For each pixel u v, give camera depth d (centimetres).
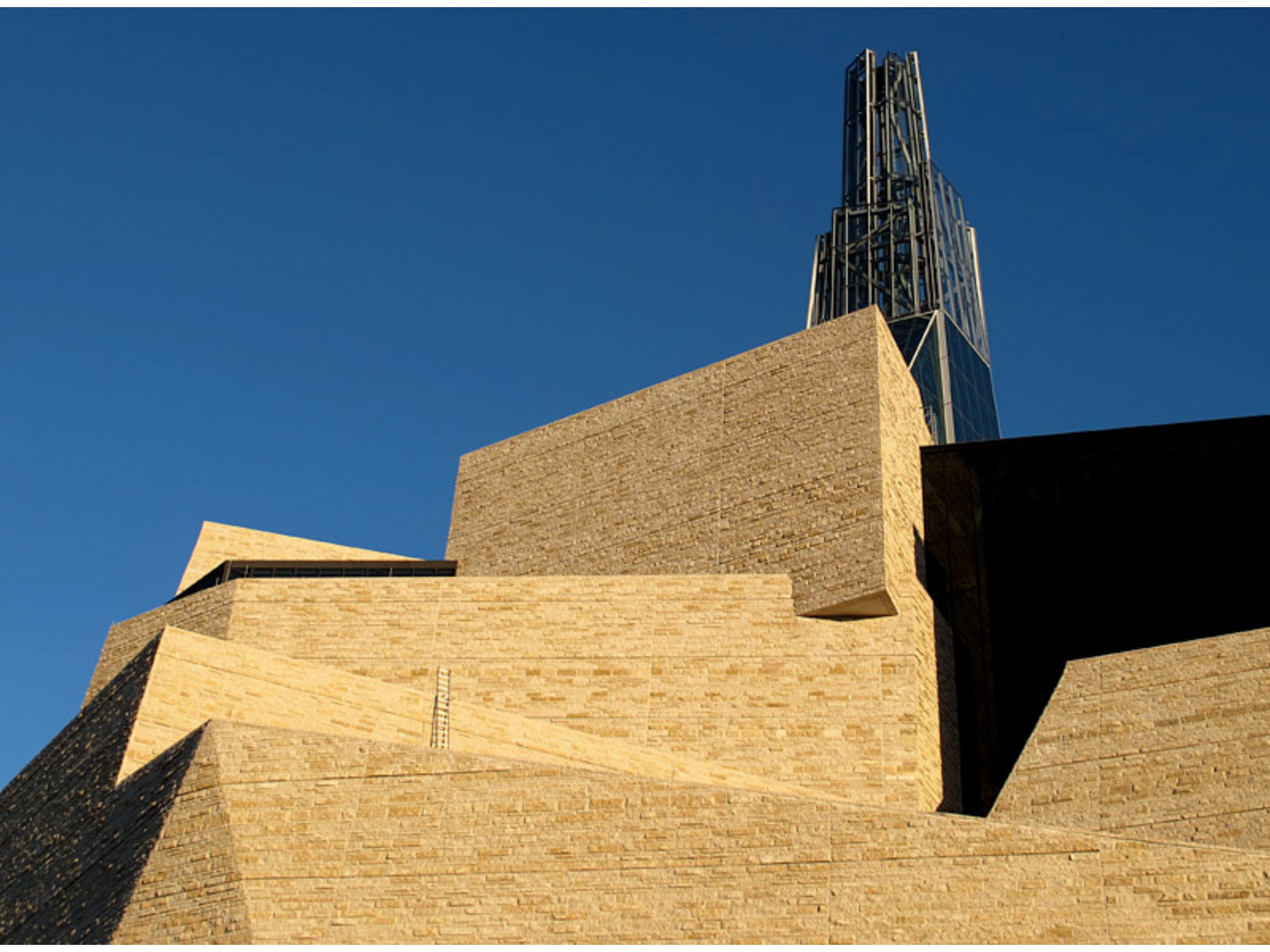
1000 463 4181
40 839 3098
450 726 3155
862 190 8612
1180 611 3753
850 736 3728
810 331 4416
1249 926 2178
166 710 2922
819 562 3975
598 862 2553
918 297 8050
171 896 2595
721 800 2559
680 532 4331
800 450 4206
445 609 4128
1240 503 3794
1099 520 3966
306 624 4178
